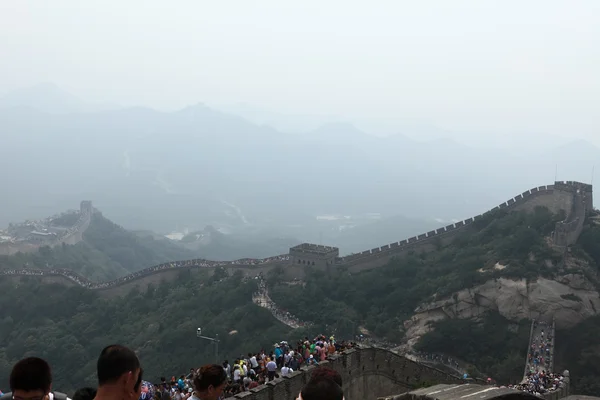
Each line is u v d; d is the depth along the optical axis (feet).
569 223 265.54
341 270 306.35
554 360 228.22
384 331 257.96
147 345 268.00
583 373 223.51
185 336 259.60
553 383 156.56
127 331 297.33
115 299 335.26
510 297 247.09
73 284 364.17
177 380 79.77
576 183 297.94
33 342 303.48
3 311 345.72
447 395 37.73
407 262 298.56
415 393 42.75
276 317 269.85
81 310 331.77
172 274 343.87
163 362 248.73
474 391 36.96
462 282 262.26
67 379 274.98
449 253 296.92
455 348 241.35
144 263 588.09
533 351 223.51
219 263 341.41
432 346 243.81
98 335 306.35
